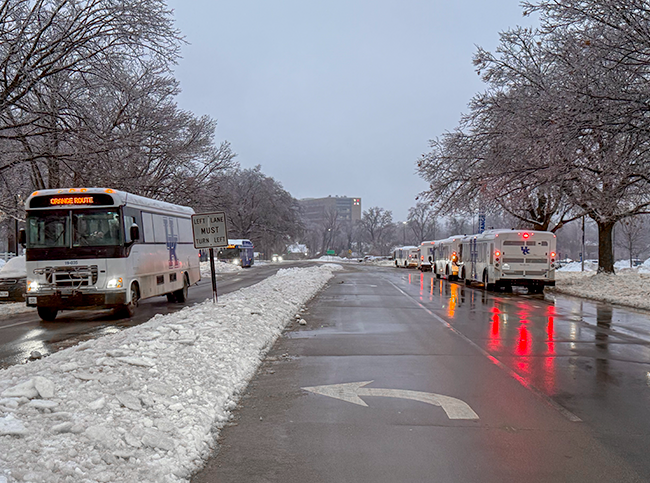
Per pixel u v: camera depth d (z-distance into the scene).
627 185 17.08
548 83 18.14
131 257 15.05
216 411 5.79
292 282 25.05
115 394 5.48
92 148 20.48
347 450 4.97
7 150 20.09
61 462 3.93
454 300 21.08
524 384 7.50
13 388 5.14
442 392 7.04
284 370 8.31
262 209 86.44
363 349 10.10
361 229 147.88
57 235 14.39
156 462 4.28
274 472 4.48
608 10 14.20
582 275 35.75
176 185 35.19
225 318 10.80
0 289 18.22
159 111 28.88
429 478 4.36
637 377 7.96
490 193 18.97
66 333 12.34
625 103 14.20
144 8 19.08
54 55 19.03
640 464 4.69
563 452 4.96
